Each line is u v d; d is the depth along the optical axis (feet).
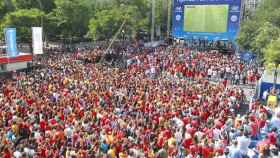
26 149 54.90
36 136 62.34
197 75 138.92
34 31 148.36
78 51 194.08
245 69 142.41
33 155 54.24
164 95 92.48
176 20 215.92
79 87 101.91
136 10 264.11
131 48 209.26
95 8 276.00
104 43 247.91
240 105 101.24
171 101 86.43
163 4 306.76
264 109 82.12
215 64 147.23
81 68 133.28
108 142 59.00
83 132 63.26
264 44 160.66
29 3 252.62
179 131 66.23
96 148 56.29
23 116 72.64
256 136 68.18
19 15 218.59
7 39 150.82
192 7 208.95
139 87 102.47
